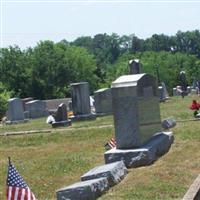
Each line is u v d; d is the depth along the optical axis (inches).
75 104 1482.5
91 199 455.2
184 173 529.7
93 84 4480.8
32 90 4018.2
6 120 1945.1
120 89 625.3
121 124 621.9
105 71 5447.8
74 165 666.2
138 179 520.1
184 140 740.7
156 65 4606.3
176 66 5187.0
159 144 645.3
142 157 585.6
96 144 857.5
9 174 365.1
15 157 822.5
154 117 707.4
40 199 501.0
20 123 1722.4
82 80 4377.5
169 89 4205.2
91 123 1274.6
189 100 1843.0
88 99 1476.4
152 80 712.4
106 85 4532.5
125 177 539.5
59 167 665.0
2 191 564.7
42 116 2203.5
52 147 903.7
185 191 462.6
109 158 597.6
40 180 596.1
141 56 5625.0
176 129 863.1
